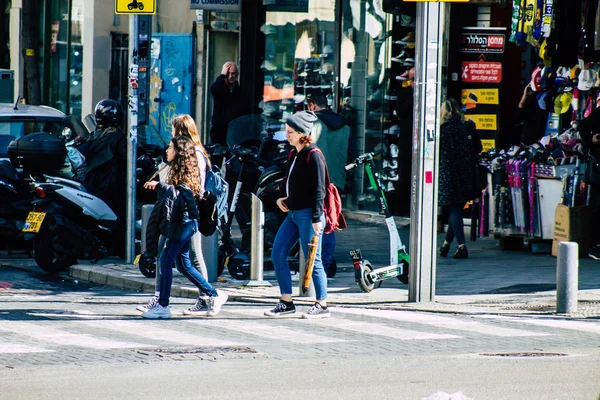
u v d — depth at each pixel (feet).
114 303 79.92
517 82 114.73
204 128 146.20
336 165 96.73
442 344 63.41
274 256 73.26
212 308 73.67
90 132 105.29
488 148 114.42
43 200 94.48
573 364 56.18
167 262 72.18
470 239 109.60
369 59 125.08
